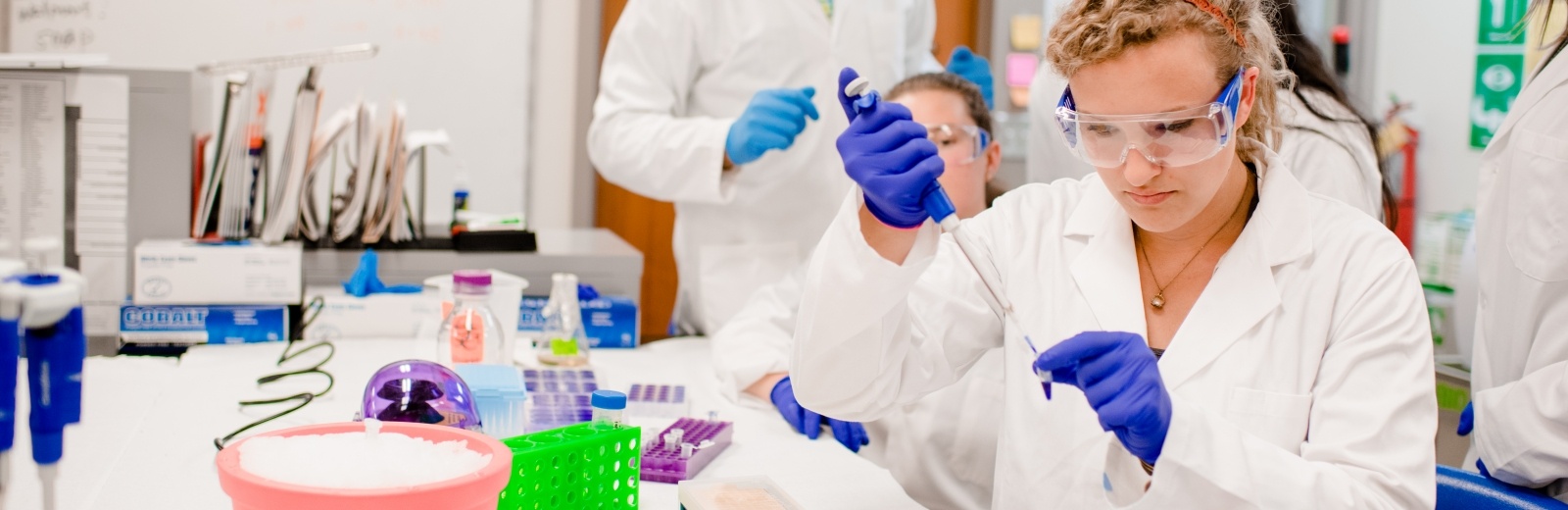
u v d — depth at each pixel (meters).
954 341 1.30
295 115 2.15
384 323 2.12
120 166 2.04
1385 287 1.11
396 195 2.29
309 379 1.78
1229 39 1.03
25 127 1.99
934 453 1.70
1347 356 1.10
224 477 0.83
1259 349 1.14
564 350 1.92
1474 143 3.00
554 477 1.07
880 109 1.05
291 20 3.29
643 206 3.54
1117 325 1.21
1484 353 1.69
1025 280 1.29
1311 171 1.71
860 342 1.13
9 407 0.76
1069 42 1.03
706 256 2.41
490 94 3.44
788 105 2.06
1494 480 1.38
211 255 2.01
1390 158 3.28
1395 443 1.03
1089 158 1.06
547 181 3.54
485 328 1.69
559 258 2.31
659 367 2.03
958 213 1.89
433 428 0.99
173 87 2.09
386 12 3.34
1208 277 1.23
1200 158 1.01
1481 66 2.97
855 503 1.29
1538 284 1.52
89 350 2.01
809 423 1.57
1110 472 1.06
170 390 1.68
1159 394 0.95
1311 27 3.27
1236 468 0.97
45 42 3.18
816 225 2.45
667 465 1.33
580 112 3.49
